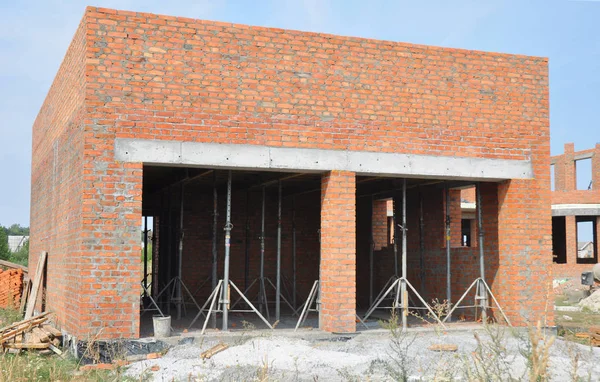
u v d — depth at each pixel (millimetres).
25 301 17125
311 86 10719
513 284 11734
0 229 35219
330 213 10695
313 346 9938
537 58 12234
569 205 31156
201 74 10148
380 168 10969
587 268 30219
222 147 10148
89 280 9383
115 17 9773
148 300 16172
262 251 13125
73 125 10914
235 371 8273
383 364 8547
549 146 12156
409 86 11297
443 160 11391
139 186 9688
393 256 16094
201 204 16219
